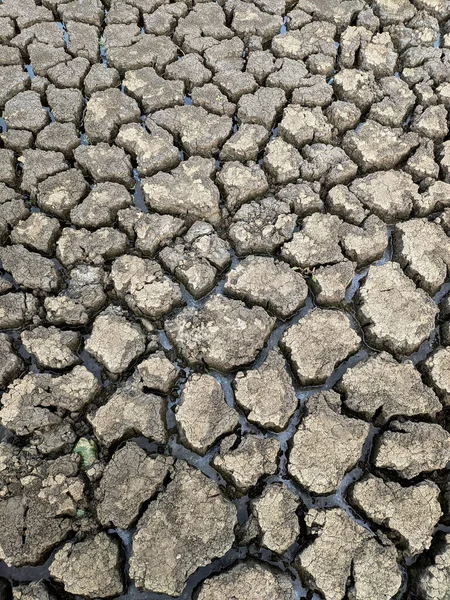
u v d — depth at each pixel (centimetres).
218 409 81
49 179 97
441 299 93
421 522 76
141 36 114
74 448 79
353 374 84
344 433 80
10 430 80
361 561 73
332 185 100
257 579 72
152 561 72
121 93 106
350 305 92
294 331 87
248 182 98
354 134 104
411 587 75
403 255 94
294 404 82
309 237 94
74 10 117
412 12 120
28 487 75
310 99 107
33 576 74
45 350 83
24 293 88
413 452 79
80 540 74
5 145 102
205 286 90
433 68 112
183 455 80
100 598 72
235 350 85
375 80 113
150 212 98
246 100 106
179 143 105
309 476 77
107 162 99
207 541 74
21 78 107
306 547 74
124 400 81
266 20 117
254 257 92
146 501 76
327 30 117
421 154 102
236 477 77
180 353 87
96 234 93
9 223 94
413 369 85
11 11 116
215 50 113
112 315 87
